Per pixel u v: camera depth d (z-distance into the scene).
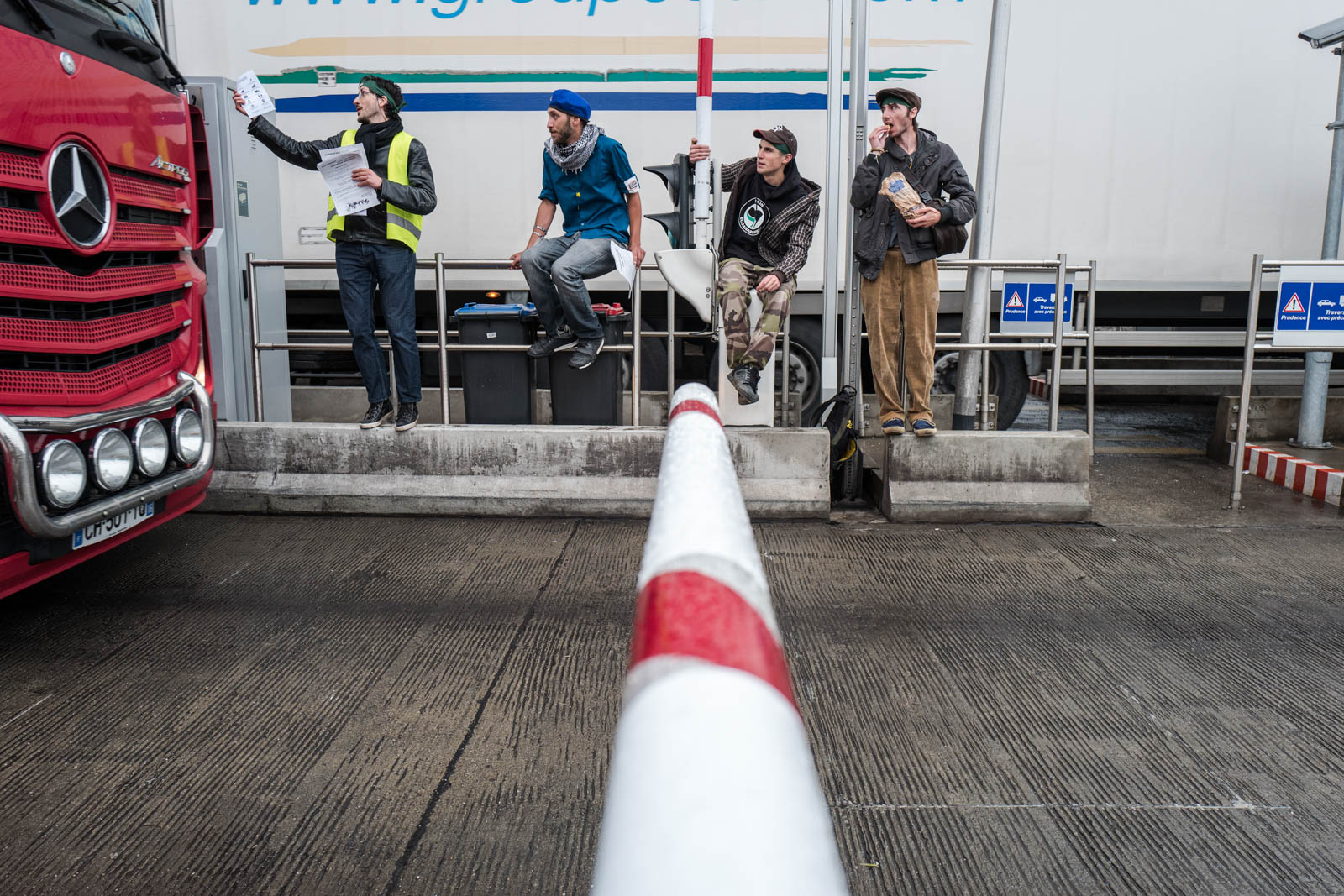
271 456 5.55
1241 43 7.08
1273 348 5.66
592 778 2.76
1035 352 7.58
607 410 5.86
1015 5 7.05
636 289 5.52
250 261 5.61
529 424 5.86
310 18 7.07
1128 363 8.19
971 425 6.09
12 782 2.71
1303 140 7.20
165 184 4.10
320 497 5.51
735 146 7.12
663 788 0.36
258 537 5.07
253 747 2.91
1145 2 7.05
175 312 4.13
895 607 4.10
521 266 5.47
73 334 3.46
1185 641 3.75
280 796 2.66
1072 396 10.28
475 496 5.49
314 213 7.32
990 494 5.48
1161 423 8.98
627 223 5.53
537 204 7.27
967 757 2.90
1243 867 2.38
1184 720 3.13
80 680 3.35
